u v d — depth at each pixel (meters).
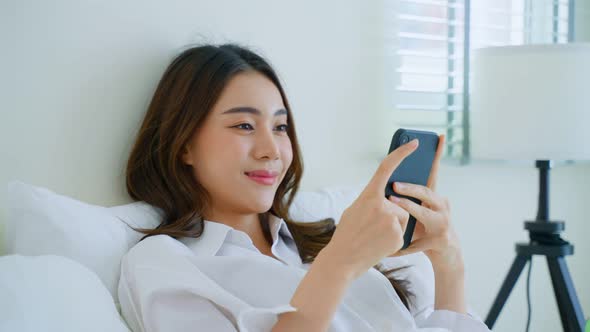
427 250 1.21
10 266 0.88
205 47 1.29
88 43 1.28
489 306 2.04
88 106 1.28
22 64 1.20
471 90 1.80
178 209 1.25
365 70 1.71
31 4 1.21
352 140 1.70
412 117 1.83
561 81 1.64
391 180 1.05
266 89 1.25
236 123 1.21
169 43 1.39
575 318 1.69
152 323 0.99
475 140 1.78
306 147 1.61
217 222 1.27
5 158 1.19
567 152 1.66
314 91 1.62
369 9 1.71
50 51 1.23
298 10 1.58
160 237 1.12
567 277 1.71
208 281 0.99
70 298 0.89
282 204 1.38
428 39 1.83
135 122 1.34
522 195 2.10
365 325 1.12
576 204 2.28
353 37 1.68
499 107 1.69
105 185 1.30
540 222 1.73
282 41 1.56
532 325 2.20
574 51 1.64
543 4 2.11
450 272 1.22
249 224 1.31
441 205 1.11
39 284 0.87
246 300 1.07
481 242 2.00
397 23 1.77
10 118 1.19
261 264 1.09
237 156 1.21
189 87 1.23
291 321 0.92
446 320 1.19
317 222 1.40
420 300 1.36
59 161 1.25
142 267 1.05
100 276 1.10
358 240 0.92
